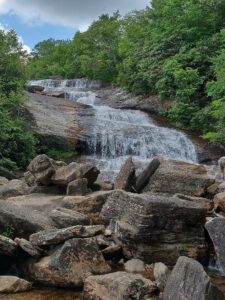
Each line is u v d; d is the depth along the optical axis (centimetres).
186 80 2920
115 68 4434
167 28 3350
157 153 2436
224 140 2467
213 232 870
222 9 3225
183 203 920
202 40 3112
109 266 829
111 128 2584
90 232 852
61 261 774
